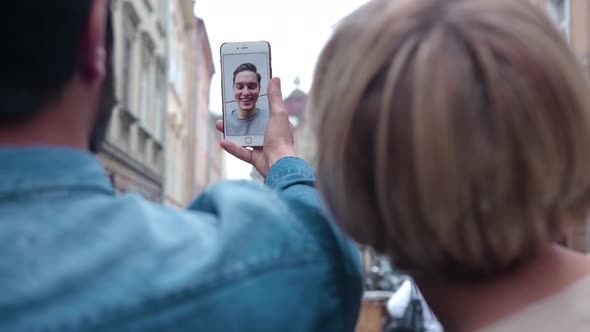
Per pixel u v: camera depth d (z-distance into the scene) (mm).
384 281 9680
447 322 892
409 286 4266
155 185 18047
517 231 750
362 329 6020
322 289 899
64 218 783
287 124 1258
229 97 1581
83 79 838
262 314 831
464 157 734
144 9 15977
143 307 766
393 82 771
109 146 11906
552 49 761
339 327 930
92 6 815
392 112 769
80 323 738
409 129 758
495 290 833
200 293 798
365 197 819
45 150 799
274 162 1216
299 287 874
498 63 744
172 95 23547
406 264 865
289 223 920
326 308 901
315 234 936
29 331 722
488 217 745
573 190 761
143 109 16094
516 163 734
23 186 782
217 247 839
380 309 6023
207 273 812
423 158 739
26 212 774
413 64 765
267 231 889
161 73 19125
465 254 769
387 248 854
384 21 808
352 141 807
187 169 29281
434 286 882
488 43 754
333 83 847
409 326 4188
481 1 793
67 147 826
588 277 813
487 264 779
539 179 733
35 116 795
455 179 735
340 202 847
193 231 850
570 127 750
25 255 749
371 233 839
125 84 13734
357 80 802
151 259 795
